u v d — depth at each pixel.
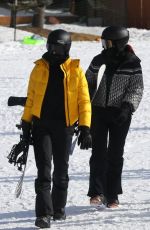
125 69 13.23
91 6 87.12
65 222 12.73
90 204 13.80
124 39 13.21
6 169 17.95
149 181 16.22
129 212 13.41
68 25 84.12
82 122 12.17
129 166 18.06
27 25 80.56
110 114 13.36
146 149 20.47
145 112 26.83
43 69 12.21
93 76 13.36
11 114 26.66
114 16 85.56
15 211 13.80
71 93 12.19
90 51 54.59
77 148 20.48
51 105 12.20
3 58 51.06
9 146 21.05
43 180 12.20
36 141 12.32
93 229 12.20
